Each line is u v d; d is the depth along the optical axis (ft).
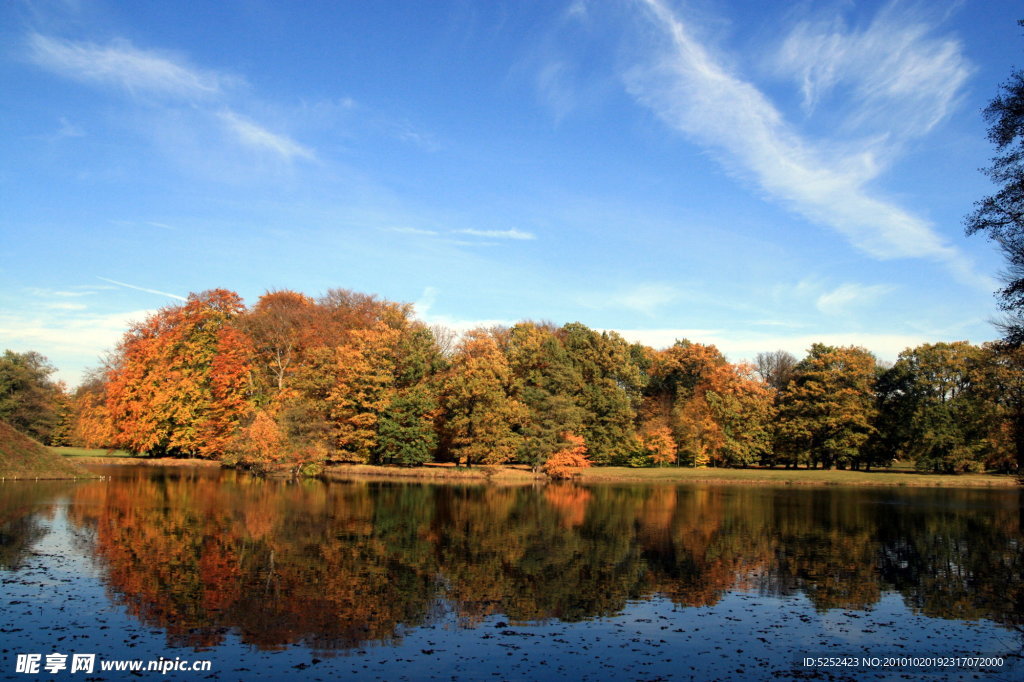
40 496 112.78
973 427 206.69
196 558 66.39
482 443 188.44
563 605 54.24
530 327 234.17
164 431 200.34
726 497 148.97
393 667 39.19
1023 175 67.10
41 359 250.78
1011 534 97.19
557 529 94.32
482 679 37.65
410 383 208.03
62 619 46.09
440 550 75.77
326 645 42.86
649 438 223.92
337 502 118.21
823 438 234.38
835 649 44.52
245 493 127.75
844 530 98.73
